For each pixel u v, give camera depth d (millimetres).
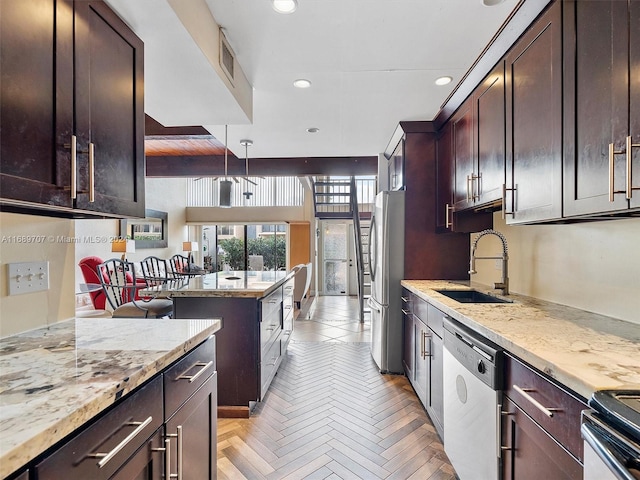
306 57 2064
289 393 2807
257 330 2477
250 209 8938
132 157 1333
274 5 1600
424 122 3182
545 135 1441
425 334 2404
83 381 821
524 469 1165
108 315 4496
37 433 603
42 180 905
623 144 1033
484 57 1965
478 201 2172
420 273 3262
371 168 4648
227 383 2455
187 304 2525
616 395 791
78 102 1038
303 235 8438
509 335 1282
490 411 1341
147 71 1743
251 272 4168
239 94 2172
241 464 1900
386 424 2318
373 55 2043
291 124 3242
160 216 7871
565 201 1308
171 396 1069
